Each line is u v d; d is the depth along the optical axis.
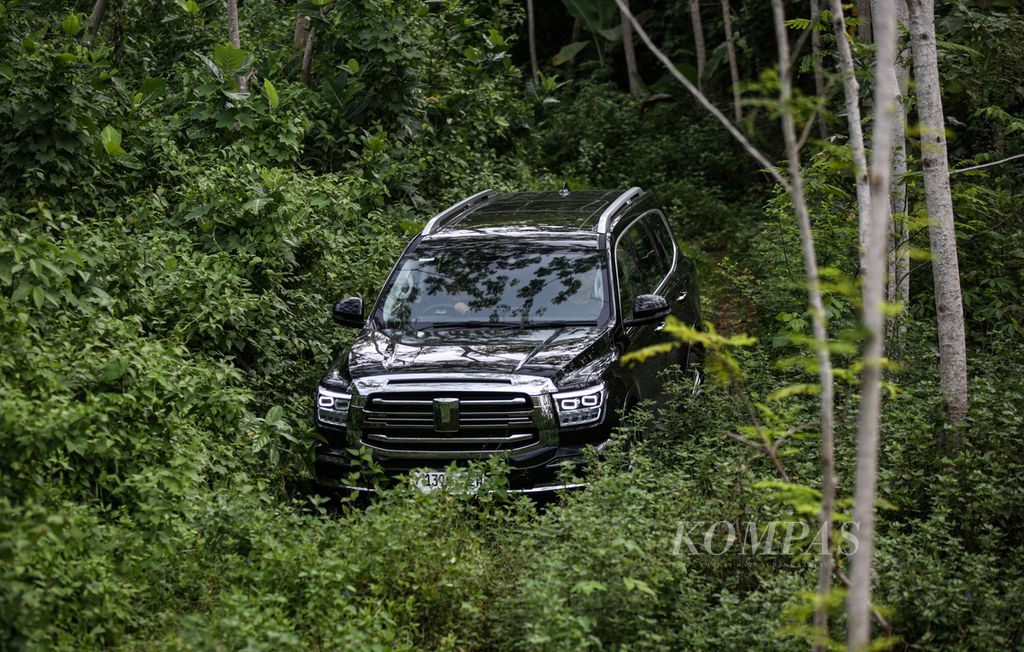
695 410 9.12
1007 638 5.71
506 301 9.23
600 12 31.38
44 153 11.02
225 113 13.13
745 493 6.93
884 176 3.70
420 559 6.46
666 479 7.21
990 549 6.71
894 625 5.99
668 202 21.52
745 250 17.78
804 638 5.67
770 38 26.80
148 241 10.35
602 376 8.28
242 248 10.67
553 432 7.97
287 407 9.49
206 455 7.72
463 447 8.05
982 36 12.26
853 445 7.83
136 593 6.09
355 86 15.77
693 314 11.21
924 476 7.76
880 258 3.71
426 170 16.02
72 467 6.83
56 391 7.05
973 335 11.62
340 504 8.53
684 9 31.47
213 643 5.30
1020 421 7.88
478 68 18.55
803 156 15.51
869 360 3.70
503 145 20.25
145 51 17.78
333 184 13.38
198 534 6.78
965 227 11.77
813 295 4.19
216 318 9.33
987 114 12.30
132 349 7.77
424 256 9.88
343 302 9.45
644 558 6.14
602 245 9.61
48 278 7.96
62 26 13.21
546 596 5.70
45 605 5.38
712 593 6.63
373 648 5.55
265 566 6.37
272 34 22.06
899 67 10.34
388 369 8.34
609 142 25.98
